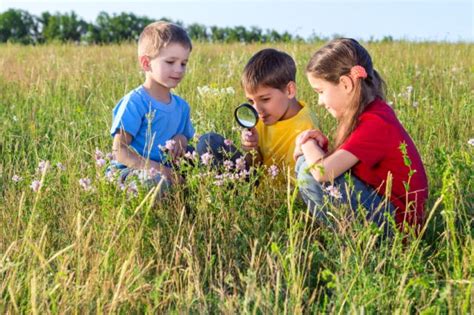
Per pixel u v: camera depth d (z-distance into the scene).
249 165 4.19
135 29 34.00
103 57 11.70
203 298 2.71
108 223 3.30
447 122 5.17
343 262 2.90
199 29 26.86
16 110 6.25
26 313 2.61
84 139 5.06
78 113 5.93
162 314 2.75
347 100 3.49
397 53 11.02
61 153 4.79
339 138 3.52
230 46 13.88
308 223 3.69
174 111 4.39
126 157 4.12
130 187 3.54
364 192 3.46
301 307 2.71
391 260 2.95
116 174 3.60
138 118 4.21
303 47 11.70
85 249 2.98
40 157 4.82
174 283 3.02
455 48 12.79
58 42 16.98
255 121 4.00
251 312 2.66
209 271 3.13
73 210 3.60
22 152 4.90
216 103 5.91
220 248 3.31
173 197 3.83
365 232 3.01
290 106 4.10
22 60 10.82
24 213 3.56
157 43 4.18
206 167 3.86
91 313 2.68
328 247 3.18
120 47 14.97
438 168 3.20
